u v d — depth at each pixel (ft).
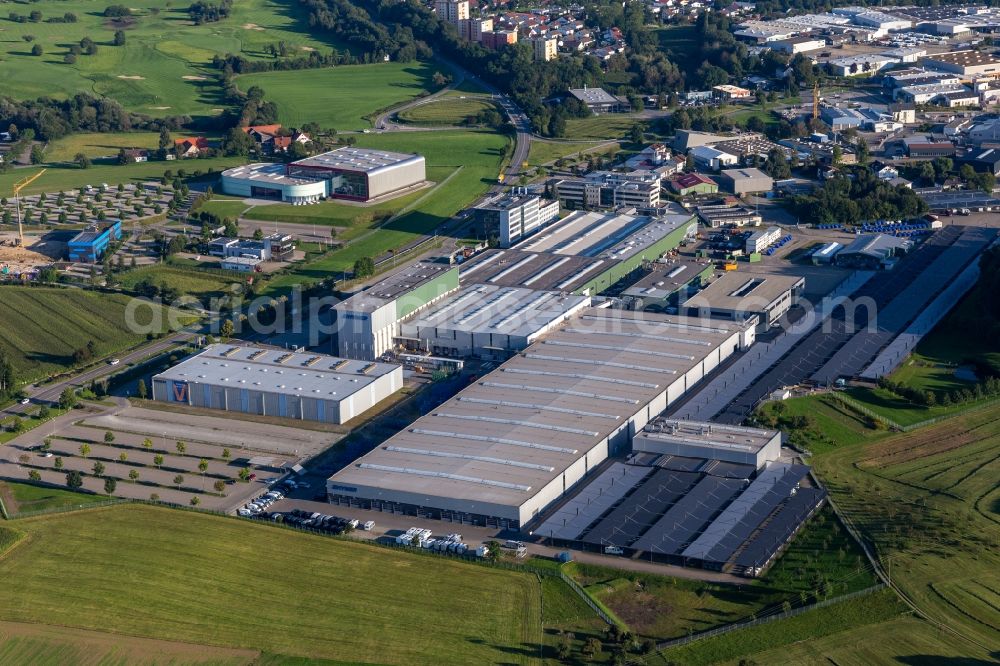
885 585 579.89
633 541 608.60
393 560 609.83
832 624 555.69
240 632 558.15
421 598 579.07
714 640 546.67
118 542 632.79
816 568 595.06
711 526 618.44
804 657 535.60
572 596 576.61
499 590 583.17
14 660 540.52
